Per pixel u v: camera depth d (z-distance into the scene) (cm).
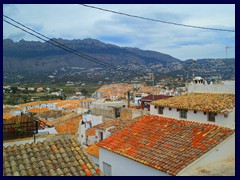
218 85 1947
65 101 7462
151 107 1983
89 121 2878
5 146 1116
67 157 1020
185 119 1728
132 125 1809
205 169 1207
